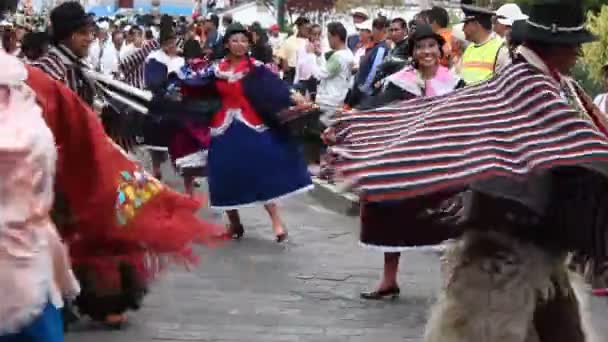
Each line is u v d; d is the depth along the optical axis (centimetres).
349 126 537
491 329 534
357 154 505
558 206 520
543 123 504
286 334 805
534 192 500
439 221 618
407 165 491
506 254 534
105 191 502
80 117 493
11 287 424
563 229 523
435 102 539
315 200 1520
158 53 1580
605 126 562
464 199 547
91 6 6366
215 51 1331
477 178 481
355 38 2188
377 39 1313
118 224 514
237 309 874
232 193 1173
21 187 427
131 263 524
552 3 540
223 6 5356
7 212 424
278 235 1188
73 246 512
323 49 2323
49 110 481
